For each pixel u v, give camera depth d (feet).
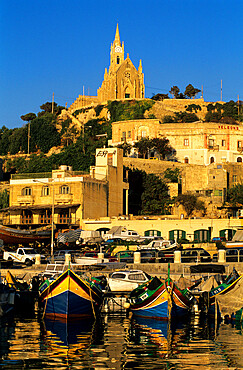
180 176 385.70
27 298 174.19
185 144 437.58
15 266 232.94
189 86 597.11
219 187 369.50
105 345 127.95
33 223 319.68
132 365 112.27
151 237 283.79
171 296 155.43
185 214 353.51
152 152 430.20
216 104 551.18
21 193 329.72
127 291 177.88
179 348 125.08
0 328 146.10
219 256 219.41
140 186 369.71
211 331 143.54
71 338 134.41
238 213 345.51
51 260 226.17
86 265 204.85
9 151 539.29
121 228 291.17
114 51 595.47
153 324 152.46
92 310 158.71
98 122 538.06
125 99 545.44
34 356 118.21
